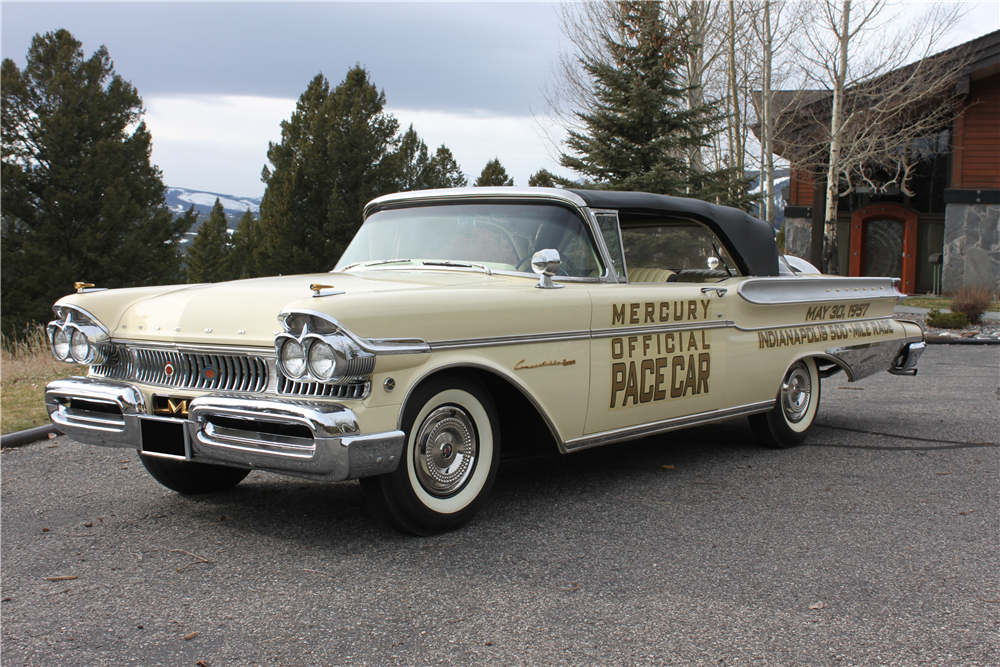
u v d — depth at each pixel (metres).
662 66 14.70
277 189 27.75
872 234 23.02
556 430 4.16
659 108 14.55
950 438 6.09
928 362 10.91
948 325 14.81
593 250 4.61
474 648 2.66
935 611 2.96
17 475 4.98
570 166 15.30
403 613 2.92
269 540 3.71
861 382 9.20
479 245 4.61
